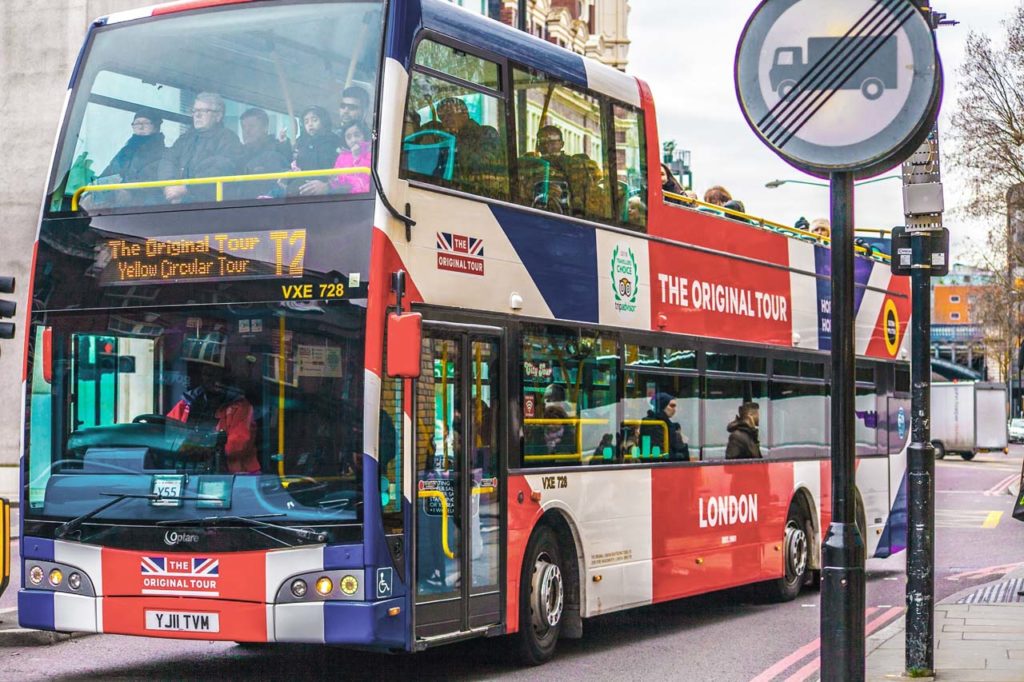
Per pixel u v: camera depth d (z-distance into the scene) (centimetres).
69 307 1130
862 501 2066
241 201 1102
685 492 1550
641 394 1469
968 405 8119
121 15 1183
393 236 1084
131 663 1277
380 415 1061
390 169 1087
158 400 1098
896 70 691
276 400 1073
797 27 699
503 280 1234
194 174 1118
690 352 1579
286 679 1194
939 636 1448
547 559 1310
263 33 1132
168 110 1141
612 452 1409
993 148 6384
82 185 1145
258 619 1053
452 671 1254
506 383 1231
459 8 1211
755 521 1725
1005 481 5859
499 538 1220
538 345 1283
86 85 1170
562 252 1330
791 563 1842
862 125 693
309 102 1108
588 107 1398
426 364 1127
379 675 1227
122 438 1101
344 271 1070
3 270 4294
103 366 1116
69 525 1102
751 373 1731
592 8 6231
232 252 1097
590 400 1370
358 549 1044
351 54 1108
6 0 4347
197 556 1066
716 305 1645
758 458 1739
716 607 1806
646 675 1243
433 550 1126
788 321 1842
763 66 702
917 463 1190
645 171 1502
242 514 1062
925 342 1189
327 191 1087
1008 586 1995
